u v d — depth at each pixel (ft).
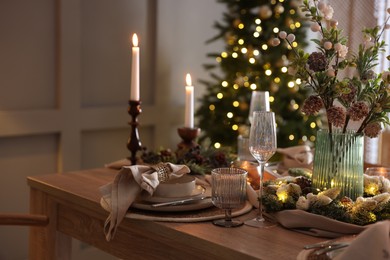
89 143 13.23
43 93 12.36
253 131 6.19
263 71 13.70
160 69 14.06
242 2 14.02
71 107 12.60
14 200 12.24
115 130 13.62
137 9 13.64
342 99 6.43
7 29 11.76
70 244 8.07
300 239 5.72
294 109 13.70
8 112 11.77
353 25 15.40
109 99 13.41
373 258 4.80
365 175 6.81
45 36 12.27
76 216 7.53
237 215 6.43
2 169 12.03
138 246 6.65
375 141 15.20
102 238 7.16
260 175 6.48
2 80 11.79
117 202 6.32
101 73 13.20
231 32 14.08
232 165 7.33
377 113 6.37
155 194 6.59
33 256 8.25
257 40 13.73
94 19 12.96
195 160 8.14
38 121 12.16
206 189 7.17
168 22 14.06
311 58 6.24
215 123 13.98
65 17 12.34
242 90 13.75
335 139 6.36
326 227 5.73
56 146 12.69
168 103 14.33
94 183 7.76
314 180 6.54
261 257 5.22
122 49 13.50
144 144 14.10
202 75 14.94
